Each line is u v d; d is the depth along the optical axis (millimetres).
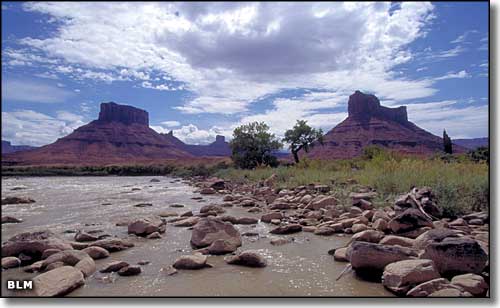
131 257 6699
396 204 9062
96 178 49500
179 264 5926
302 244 7531
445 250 4891
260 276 5461
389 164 17562
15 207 14461
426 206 9000
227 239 7430
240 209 13594
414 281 4516
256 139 43312
